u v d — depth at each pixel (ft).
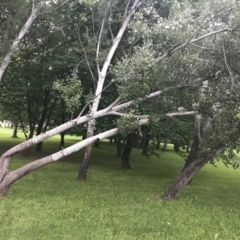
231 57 34.42
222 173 78.23
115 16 53.26
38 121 93.30
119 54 53.47
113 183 48.96
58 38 69.00
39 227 25.82
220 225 30.60
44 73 68.49
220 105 35.58
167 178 59.62
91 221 28.40
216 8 33.47
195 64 35.24
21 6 44.83
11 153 35.55
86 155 50.72
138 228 27.48
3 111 97.96
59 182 46.34
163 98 36.40
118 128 36.50
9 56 42.96
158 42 36.70
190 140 63.36
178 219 31.27
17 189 39.40
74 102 36.22
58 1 51.01
